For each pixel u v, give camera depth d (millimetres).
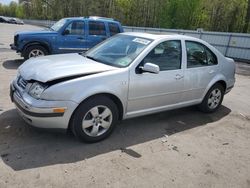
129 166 3598
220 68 5738
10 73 8219
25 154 3643
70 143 4027
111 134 4453
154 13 45969
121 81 4109
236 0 35688
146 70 4152
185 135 4734
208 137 4742
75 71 3895
